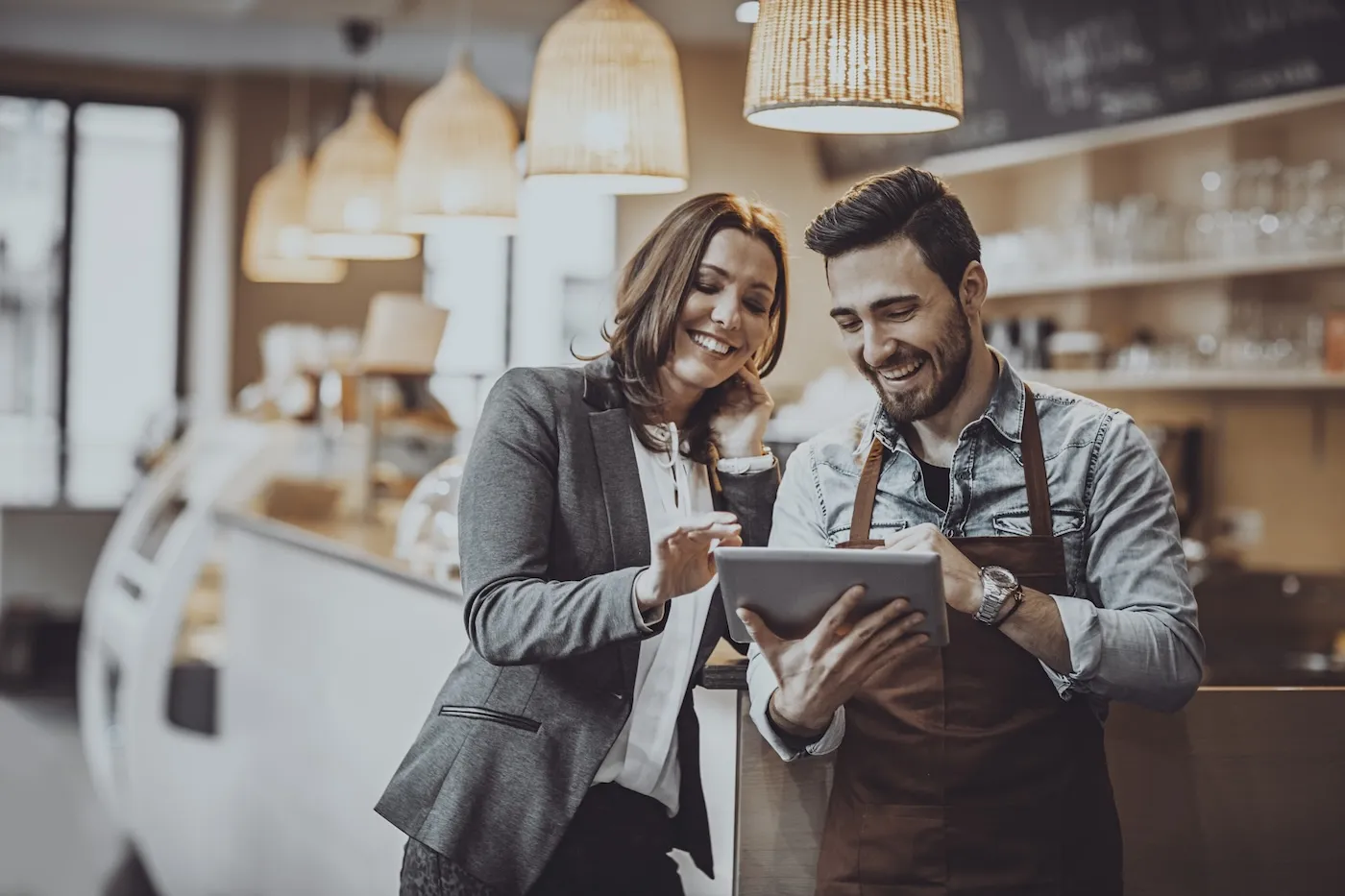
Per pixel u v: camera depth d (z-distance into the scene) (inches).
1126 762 92.0
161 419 342.3
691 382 88.9
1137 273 217.5
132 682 195.3
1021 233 238.5
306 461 206.5
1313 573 178.2
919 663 80.0
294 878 172.9
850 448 84.3
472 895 84.0
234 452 209.5
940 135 256.5
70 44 345.7
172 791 197.8
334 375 209.0
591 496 86.7
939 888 79.7
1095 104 221.5
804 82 91.0
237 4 294.2
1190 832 92.6
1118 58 215.9
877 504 83.0
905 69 90.7
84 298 380.8
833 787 85.4
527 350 399.9
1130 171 239.9
